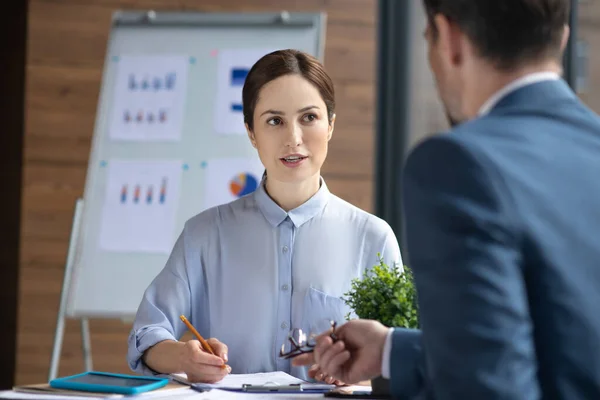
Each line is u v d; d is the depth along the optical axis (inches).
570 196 34.7
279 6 155.2
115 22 127.5
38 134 152.6
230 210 73.4
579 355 33.1
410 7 156.2
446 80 41.0
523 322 32.3
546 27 38.1
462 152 34.4
